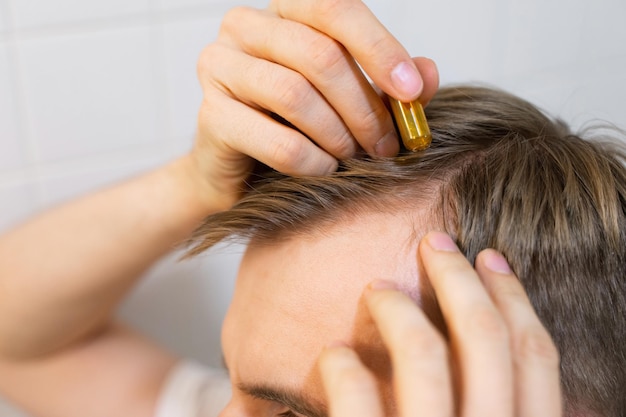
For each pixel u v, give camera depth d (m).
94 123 0.89
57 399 0.87
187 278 1.01
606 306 0.52
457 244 0.51
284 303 0.53
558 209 0.52
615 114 1.18
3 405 0.93
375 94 0.52
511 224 0.51
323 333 0.51
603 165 0.55
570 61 1.12
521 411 0.45
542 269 0.51
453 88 0.64
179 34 0.89
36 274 0.80
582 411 0.53
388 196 0.53
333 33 0.50
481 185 0.52
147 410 0.87
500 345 0.43
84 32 0.84
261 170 0.62
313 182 0.54
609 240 0.52
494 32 1.04
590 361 0.53
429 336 0.44
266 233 0.55
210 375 0.90
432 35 1.01
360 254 0.51
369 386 0.45
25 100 0.85
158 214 0.78
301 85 0.51
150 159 0.94
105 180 0.93
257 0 0.91
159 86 0.90
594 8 1.09
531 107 0.64
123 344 0.90
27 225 0.83
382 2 0.96
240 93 0.55
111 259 0.80
